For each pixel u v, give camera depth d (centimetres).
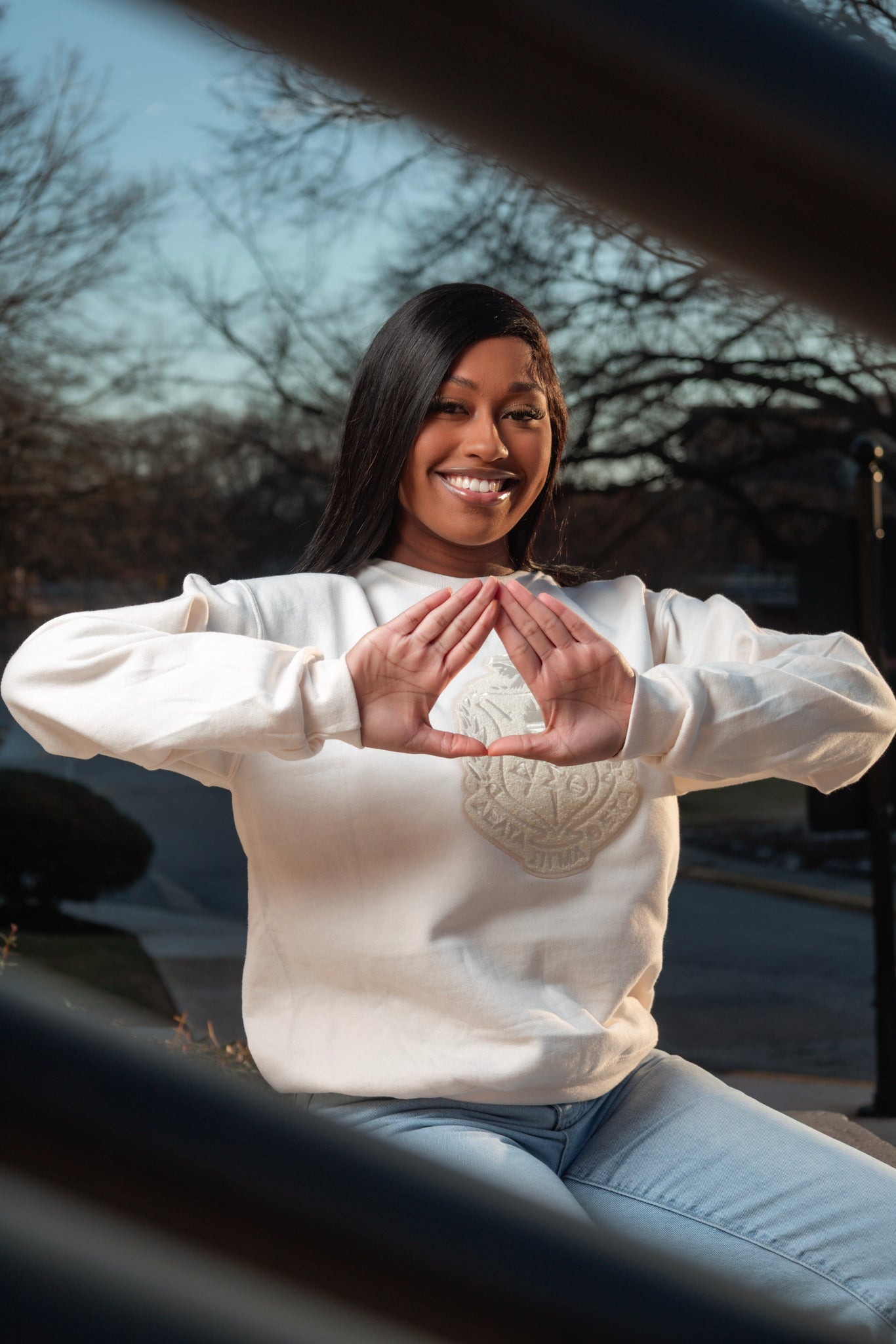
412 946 154
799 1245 143
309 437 1692
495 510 179
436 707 167
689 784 171
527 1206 33
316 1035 159
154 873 1455
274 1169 28
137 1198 27
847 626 586
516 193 981
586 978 160
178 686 140
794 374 1170
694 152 29
